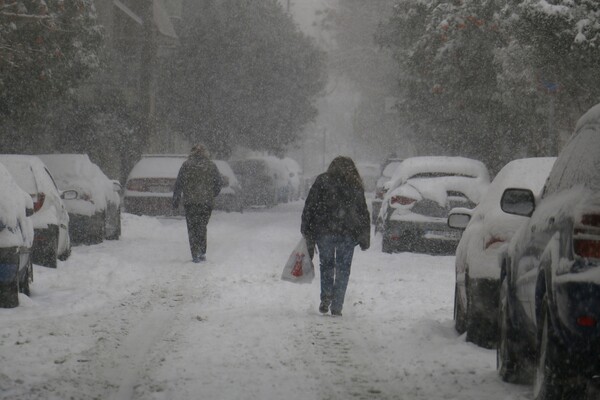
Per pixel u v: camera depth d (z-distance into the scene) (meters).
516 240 17.67
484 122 62.59
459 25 53.81
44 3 48.00
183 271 35.97
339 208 26.53
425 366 18.91
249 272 35.81
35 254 34.69
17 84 53.06
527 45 43.75
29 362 18.89
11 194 27.12
